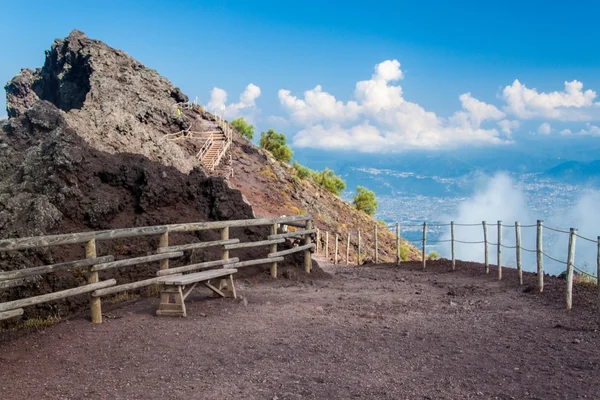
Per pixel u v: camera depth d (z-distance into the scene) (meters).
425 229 20.95
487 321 10.16
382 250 53.44
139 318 9.66
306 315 10.25
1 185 12.66
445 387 6.54
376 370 7.13
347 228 57.41
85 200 12.62
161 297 9.91
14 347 7.81
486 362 7.54
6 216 11.27
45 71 64.75
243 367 7.15
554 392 6.39
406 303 12.18
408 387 6.53
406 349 8.13
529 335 9.03
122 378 6.69
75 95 55.34
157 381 6.60
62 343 8.05
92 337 8.38
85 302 10.64
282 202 52.72
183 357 7.51
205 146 55.94
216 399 6.06
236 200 16.33
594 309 10.91
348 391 6.37
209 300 11.31
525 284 14.76
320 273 17.27
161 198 14.22
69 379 6.63
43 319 9.69
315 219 53.47
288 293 12.93
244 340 8.38
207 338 8.43
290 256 16.77
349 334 8.91
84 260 9.05
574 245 11.15
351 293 13.54
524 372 7.12
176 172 15.31
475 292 14.09
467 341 8.65
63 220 12.09
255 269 15.27
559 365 7.41
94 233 9.36
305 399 6.11
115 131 18.86
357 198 78.25
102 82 51.94
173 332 8.71
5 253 10.30
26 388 6.29
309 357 7.62
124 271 11.99
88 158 13.38
